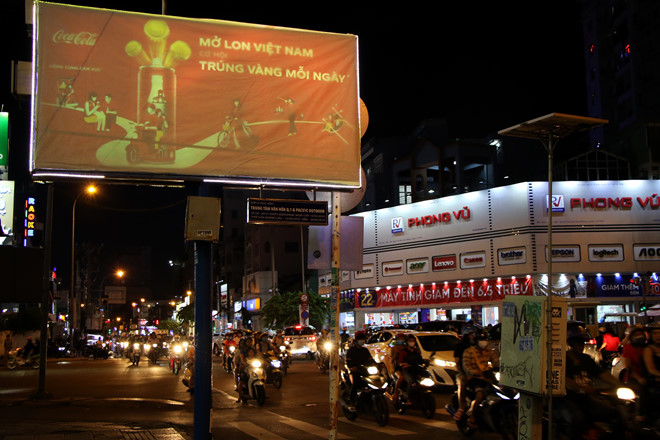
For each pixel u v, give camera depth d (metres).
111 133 8.33
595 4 69.00
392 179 61.41
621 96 64.69
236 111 8.78
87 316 81.88
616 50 66.00
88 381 24.39
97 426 12.55
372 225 56.47
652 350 9.52
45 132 8.12
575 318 43.97
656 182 44.97
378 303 55.28
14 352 35.12
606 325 21.12
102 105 8.35
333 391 7.17
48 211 18.06
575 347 8.91
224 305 96.62
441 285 50.53
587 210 44.88
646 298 43.28
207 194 8.76
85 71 8.34
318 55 9.20
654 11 61.41
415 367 13.38
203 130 8.63
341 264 7.86
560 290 44.16
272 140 8.85
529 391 7.18
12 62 9.25
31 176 8.08
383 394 12.48
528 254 44.97
